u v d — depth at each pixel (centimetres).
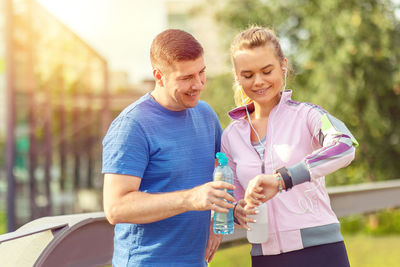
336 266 179
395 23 1138
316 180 183
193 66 175
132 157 172
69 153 764
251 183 165
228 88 1245
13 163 583
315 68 1109
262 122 198
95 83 845
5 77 584
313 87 1134
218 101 1231
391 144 1162
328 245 179
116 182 170
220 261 516
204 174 190
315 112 184
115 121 178
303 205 181
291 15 1187
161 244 180
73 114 772
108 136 176
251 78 188
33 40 646
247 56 185
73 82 764
